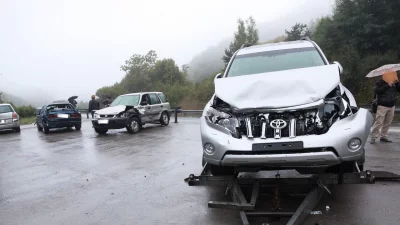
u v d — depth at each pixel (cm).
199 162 700
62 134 1453
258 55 553
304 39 611
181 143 984
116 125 1247
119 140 1131
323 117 389
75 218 412
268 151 370
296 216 325
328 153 354
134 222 389
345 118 380
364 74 1972
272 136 381
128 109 1304
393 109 784
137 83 4728
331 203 410
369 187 463
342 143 360
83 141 1163
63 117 1517
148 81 4803
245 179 412
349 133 365
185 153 813
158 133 1271
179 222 382
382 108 779
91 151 930
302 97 396
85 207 452
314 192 377
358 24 2169
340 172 400
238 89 430
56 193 528
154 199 470
